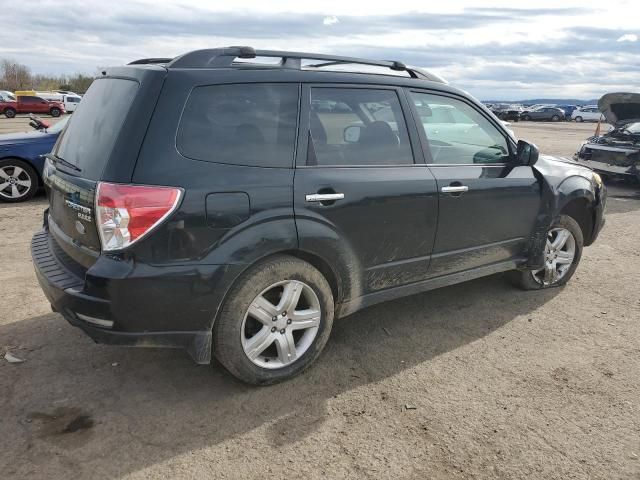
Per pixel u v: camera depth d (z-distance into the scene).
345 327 4.10
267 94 3.09
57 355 3.53
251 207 2.90
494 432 2.86
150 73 2.85
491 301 4.64
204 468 2.55
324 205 3.16
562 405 3.12
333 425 2.89
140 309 2.71
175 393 3.15
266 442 2.74
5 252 5.59
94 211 2.68
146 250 2.67
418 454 2.68
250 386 3.22
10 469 2.50
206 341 2.91
